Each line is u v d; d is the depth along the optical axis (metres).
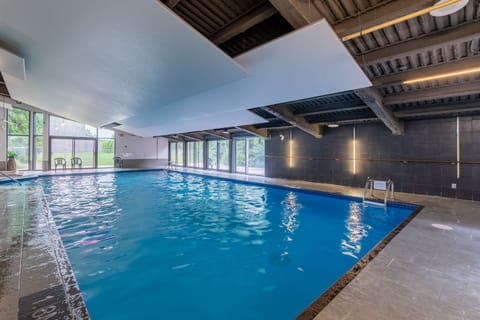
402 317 1.77
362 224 4.87
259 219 5.24
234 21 3.16
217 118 7.95
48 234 3.38
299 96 4.76
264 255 3.52
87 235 4.20
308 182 9.44
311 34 2.88
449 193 6.47
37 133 12.55
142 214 5.59
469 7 2.67
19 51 3.62
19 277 2.22
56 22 2.81
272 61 3.61
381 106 5.50
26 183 9.02
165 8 2.46
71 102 6.86
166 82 4.15
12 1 2.48
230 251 3.65
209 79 3.84
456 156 6.38
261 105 5.60
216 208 6.20
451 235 3.56
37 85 5.84
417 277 2.36
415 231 3.75
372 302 1.94
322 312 1.80
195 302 2.45
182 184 10.04
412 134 7.11
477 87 4.48
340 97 6.01
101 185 9.54
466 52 3.58
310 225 4.83
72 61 3.88
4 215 4.26
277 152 10.68
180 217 5.39
